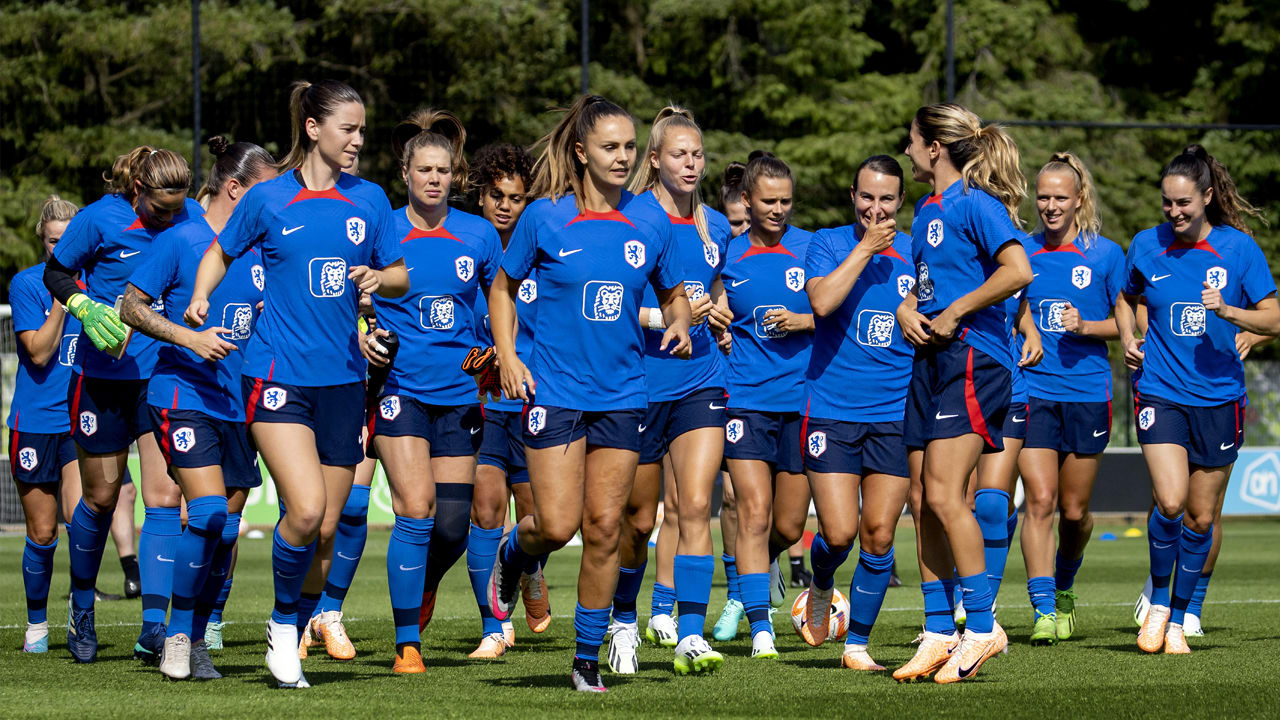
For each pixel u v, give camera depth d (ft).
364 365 65.36
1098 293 88.99
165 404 66.95
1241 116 368.07
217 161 73.51
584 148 60.64
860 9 345.92
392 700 58.80
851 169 316.60
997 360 64.28
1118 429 251.39
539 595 84.58
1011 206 65.21
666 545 82.48
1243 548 171.63
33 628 78.54
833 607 84.53
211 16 282.56
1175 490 78.23
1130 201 334.44
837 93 335.06
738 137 312.09
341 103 62.54
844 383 72.74
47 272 74.28
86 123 302.45
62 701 58.23
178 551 65.46
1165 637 78.84
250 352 62.80
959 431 63.72
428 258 72.38
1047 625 83.30
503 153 81.51
